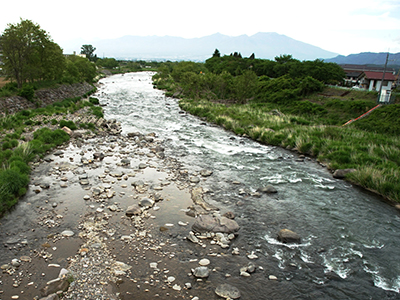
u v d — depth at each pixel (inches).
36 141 731.4
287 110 1646.2
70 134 887.1
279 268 322.3
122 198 488.1
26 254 327.9
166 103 1854.1
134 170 629.0
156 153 767.1
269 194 531.8
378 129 1075.3
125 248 347.9
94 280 289.4
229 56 4215.1
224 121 1210.0
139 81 3698.3
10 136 764.0
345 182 609.6
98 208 444.1
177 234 383.6
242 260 334.0
